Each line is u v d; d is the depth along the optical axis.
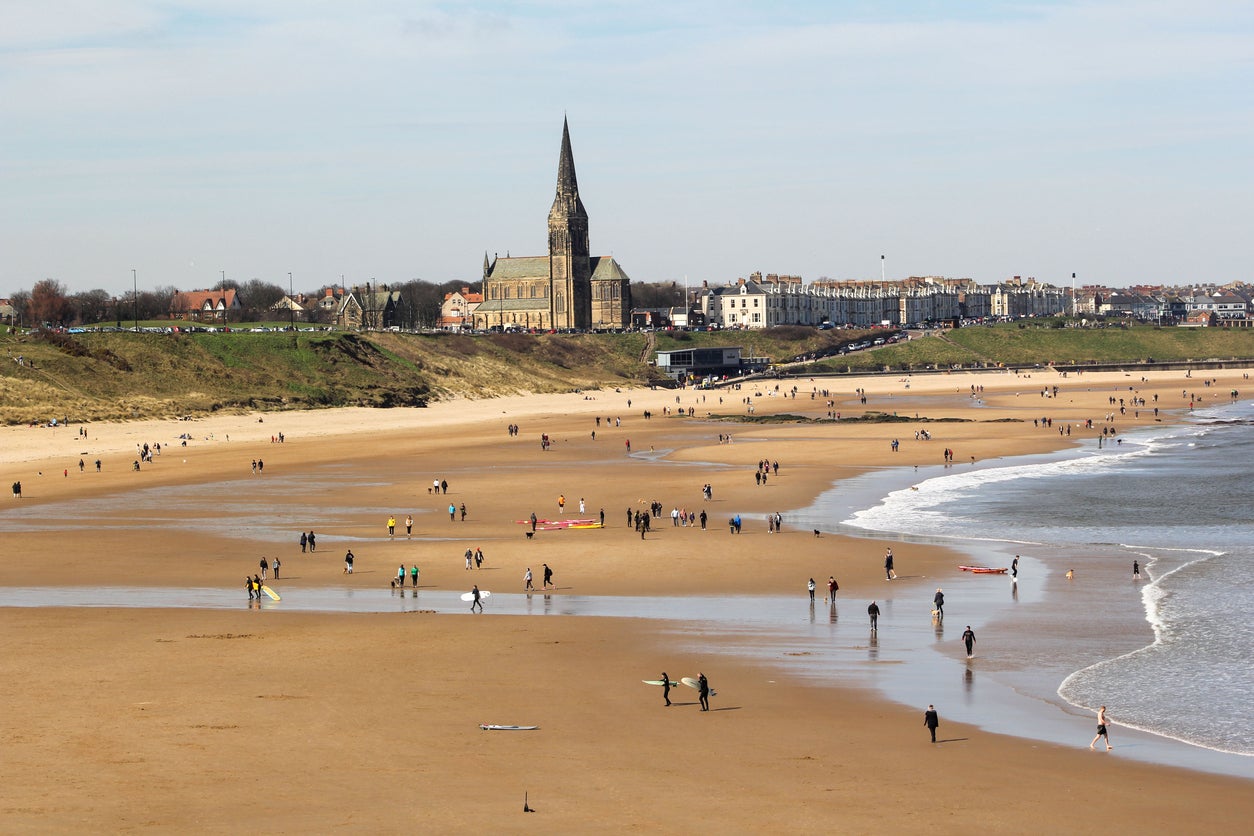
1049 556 83.75
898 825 36.31
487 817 36.41
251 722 46.28
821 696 51.00
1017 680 53.44
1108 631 62.31
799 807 37.72
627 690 51.56
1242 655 57.12
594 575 78.38
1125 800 38.66
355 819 36.12
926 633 62.28
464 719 47.09
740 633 62.28
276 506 110.69
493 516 104.56
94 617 65.56
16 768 40.72
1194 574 76.69
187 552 87.00
